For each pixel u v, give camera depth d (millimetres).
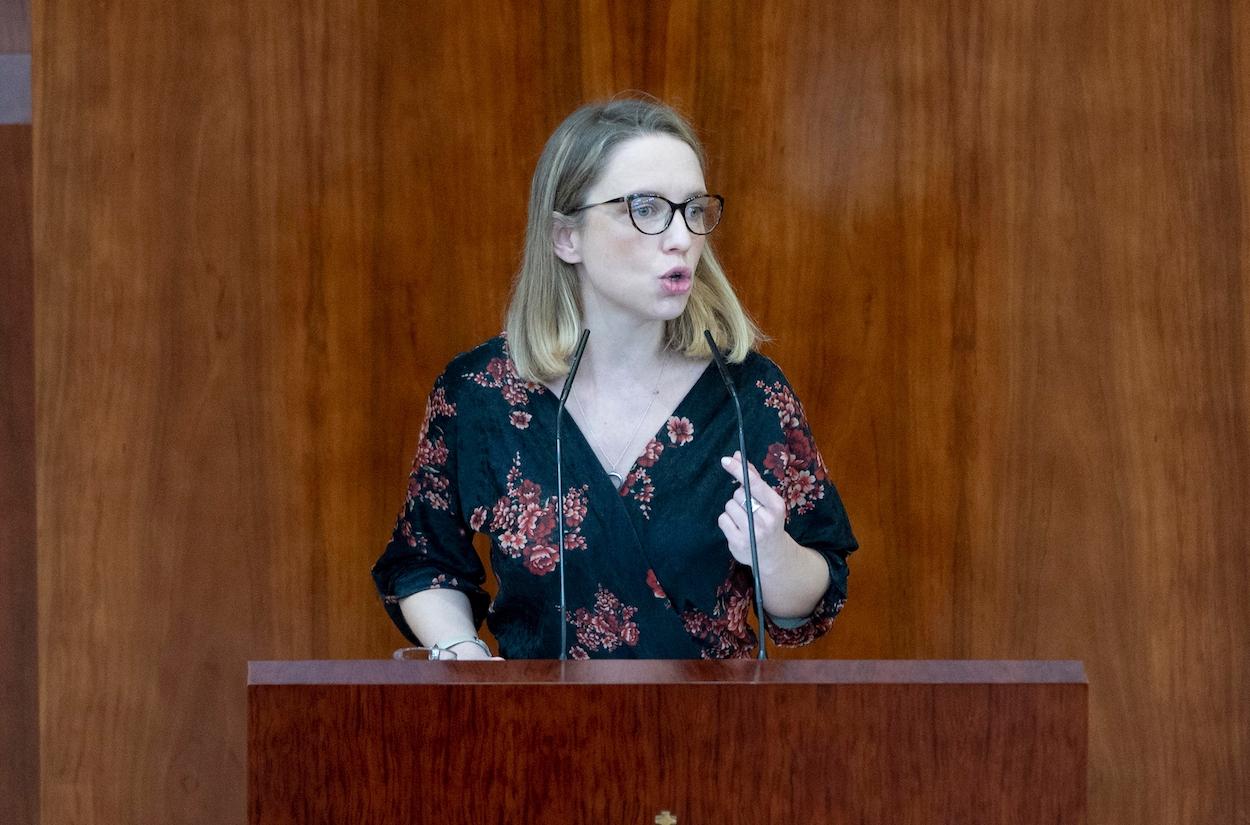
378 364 12203
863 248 12297
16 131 11906
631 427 8484
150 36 11914
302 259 12125
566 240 8438
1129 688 12258
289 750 5383
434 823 5414
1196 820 12227
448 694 5406
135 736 12016
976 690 5418
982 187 12227
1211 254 12109
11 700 12148
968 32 12180
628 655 8227
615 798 5418
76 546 11953
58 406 11922
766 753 5422
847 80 12227
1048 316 12242
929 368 12297
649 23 12188
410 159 12172
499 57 12188
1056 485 12273
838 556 8656
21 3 11859
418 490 8812
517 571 8328
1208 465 12164
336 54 12094
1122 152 12125
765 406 8617
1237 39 12016
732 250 12281
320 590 12195
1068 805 5414
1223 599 12172
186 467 12055
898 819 5430
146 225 11961
